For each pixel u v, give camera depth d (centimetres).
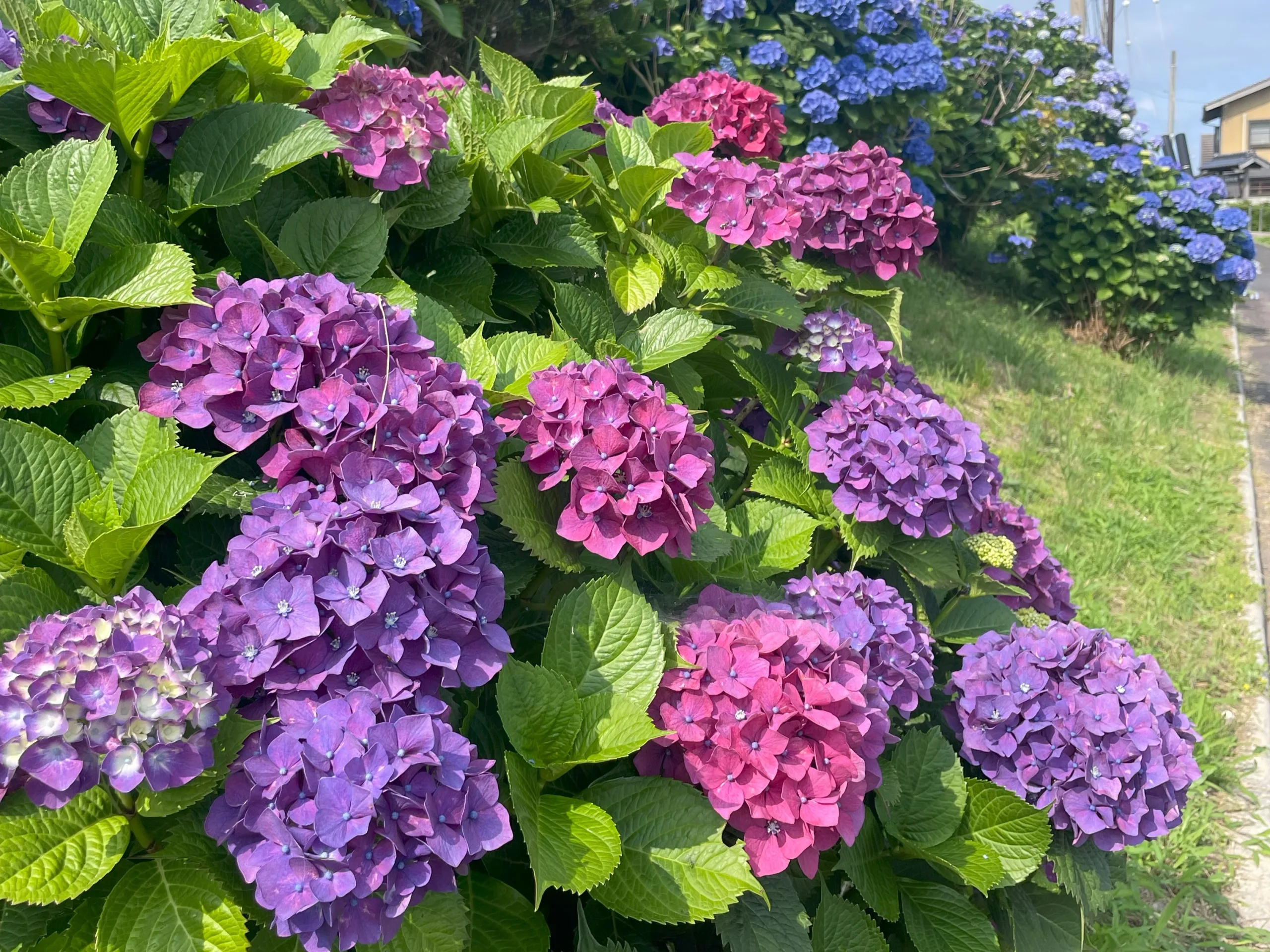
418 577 161
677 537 210
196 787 155
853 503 293
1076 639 280
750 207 318
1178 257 1130
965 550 329
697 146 339
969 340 1000
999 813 255
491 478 205
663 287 324
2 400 177
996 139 1196
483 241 298
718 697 205
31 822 147
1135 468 835
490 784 156
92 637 142
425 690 165
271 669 156
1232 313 1673
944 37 1292
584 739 199
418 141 248
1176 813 260
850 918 232
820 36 943
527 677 196
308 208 238
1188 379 1147
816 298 396
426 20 587
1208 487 836
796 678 208
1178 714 277
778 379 344
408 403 183
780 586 295
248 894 162
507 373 247
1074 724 260
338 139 236
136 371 213
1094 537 718
